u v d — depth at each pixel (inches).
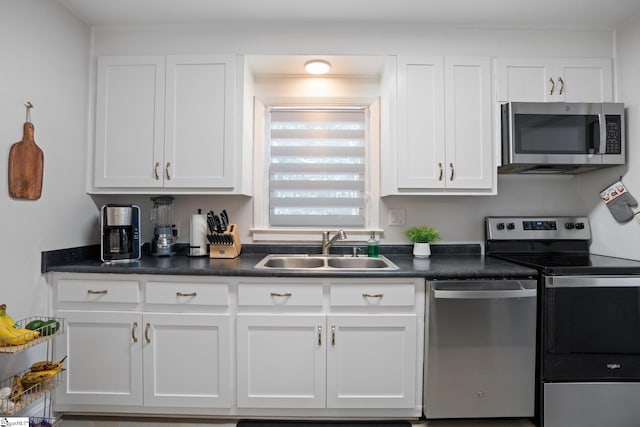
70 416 72.2
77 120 78.3
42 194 69.2
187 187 80.7
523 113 77.5
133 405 70.1
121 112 81.0
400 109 81.0
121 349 70.0
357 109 95.8
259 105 94.3
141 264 75.0
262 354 68.9
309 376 68.9
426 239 88.2
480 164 80.7
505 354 67.9
